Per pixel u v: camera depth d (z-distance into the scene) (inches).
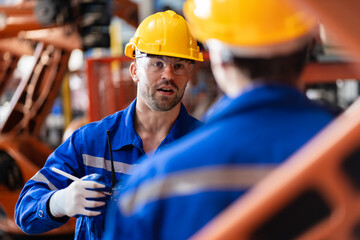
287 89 35.9
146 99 75.8
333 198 25.6
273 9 34.5
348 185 25.3
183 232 34.7
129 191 37.5
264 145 34.7
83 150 78.4
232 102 36.4
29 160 263.7
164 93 75.0
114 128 78.8
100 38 240.2
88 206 64.4
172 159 35.9
